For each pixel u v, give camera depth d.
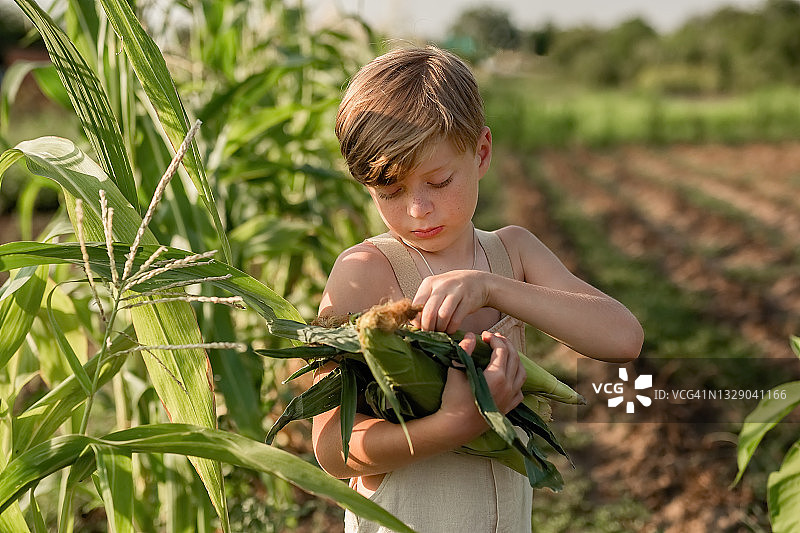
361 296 1.41
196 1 3.17
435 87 1.28
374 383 1.27
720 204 11.80
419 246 1.38
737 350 5.43
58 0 2.51
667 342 5.59
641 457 4.01
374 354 1.15
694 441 4.12
